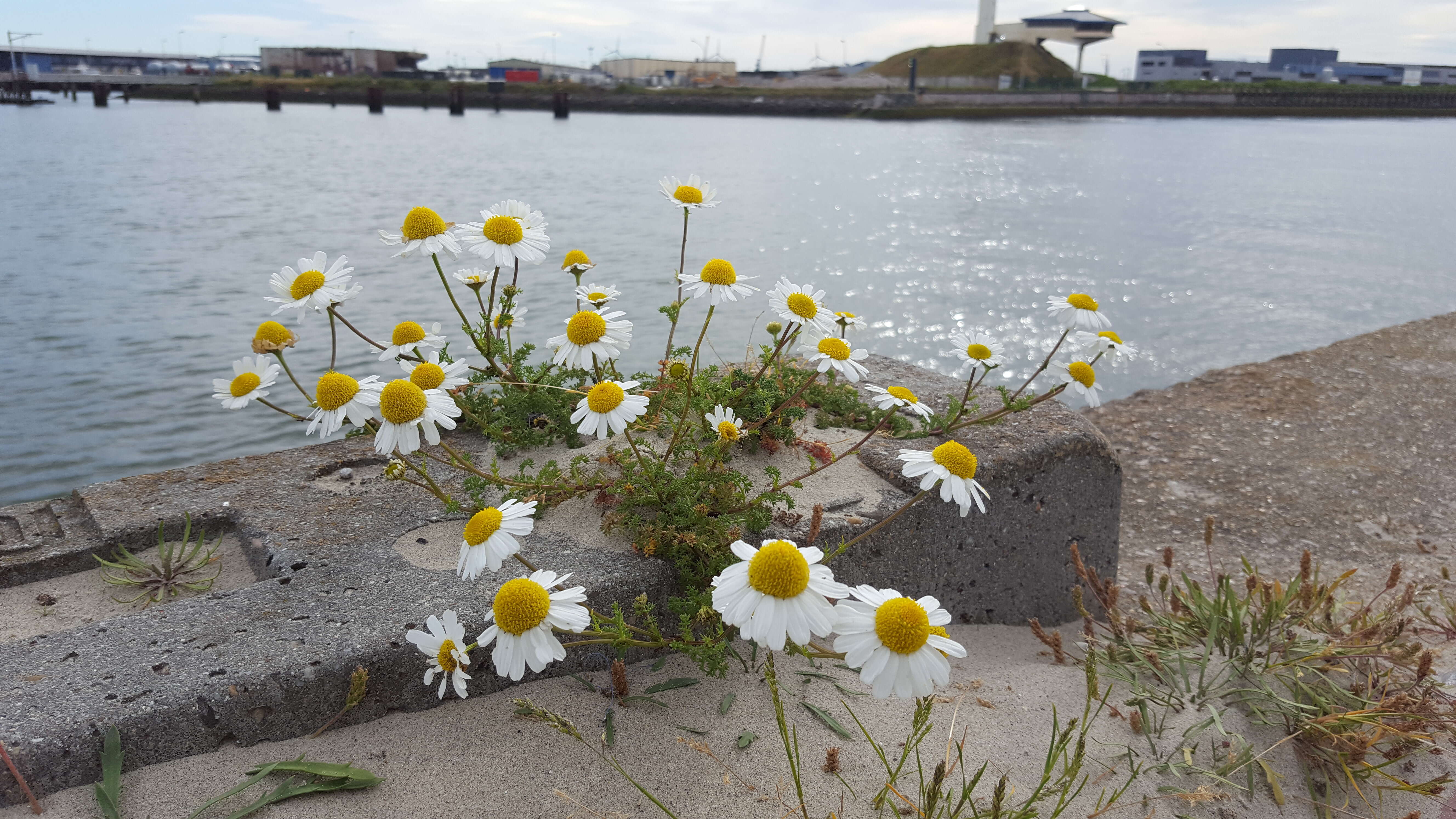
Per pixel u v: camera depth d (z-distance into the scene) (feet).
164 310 34.22
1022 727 7.64
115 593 7.91
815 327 8.61
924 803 6.12
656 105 364.79
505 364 9.78
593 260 45.24
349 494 9.15
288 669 6.36
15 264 41.86
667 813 5.73
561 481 8.63
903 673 5.07
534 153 128.77
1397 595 12.25
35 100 358.84
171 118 229.25
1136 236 59.62
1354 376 24.22
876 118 329.52
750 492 8.93
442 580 7.54
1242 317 36.73
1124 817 6.62
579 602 6.95
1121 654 8.83
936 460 6.80
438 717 6.86
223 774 6.06
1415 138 233.14
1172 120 344.28
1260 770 7.34
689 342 30.83
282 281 7.93
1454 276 46.50
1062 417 11.27
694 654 7.10
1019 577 10.45
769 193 84.74
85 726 5.78
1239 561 13.83
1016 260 50.14
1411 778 7.50
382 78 416.26
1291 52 542.16
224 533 8.82
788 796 6.39
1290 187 96.07
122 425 23.53
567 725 5.72
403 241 8.69
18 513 8.89
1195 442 19.72
